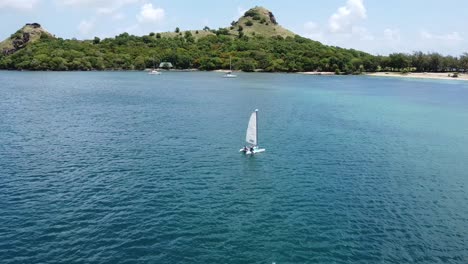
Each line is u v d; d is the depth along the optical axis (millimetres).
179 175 65750
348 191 61156
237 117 120438
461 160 81312
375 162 77438
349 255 42781
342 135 100625
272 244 44438
